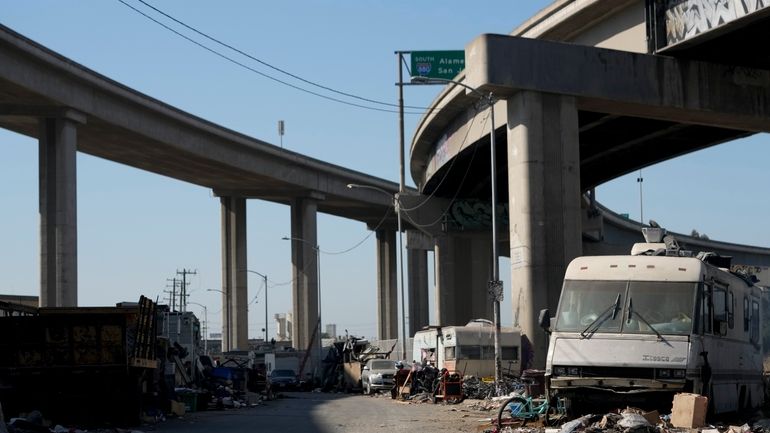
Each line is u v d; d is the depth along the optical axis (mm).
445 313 81625
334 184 104062
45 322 26312
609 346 20203
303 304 102000
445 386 39062
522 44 41031
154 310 29266
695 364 19906
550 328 21141
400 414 31016
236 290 102125
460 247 84312
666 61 42812
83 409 26391
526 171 40844
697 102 43250
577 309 20906
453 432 22359
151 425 27266
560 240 40750
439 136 68500
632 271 21078
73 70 62125
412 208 78062
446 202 80250
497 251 40031
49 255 62750
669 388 19781
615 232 108812
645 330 20312
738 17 36812
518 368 45438
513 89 41250
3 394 25938
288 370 81875
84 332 26391
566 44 41719
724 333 22250
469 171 70938
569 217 41000
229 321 102250
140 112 72000
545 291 40250
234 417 31531
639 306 20594
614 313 20625
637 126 57188
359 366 67250
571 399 20688
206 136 82250
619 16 44625
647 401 20062
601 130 58156
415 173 84750
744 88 44469
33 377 26234
